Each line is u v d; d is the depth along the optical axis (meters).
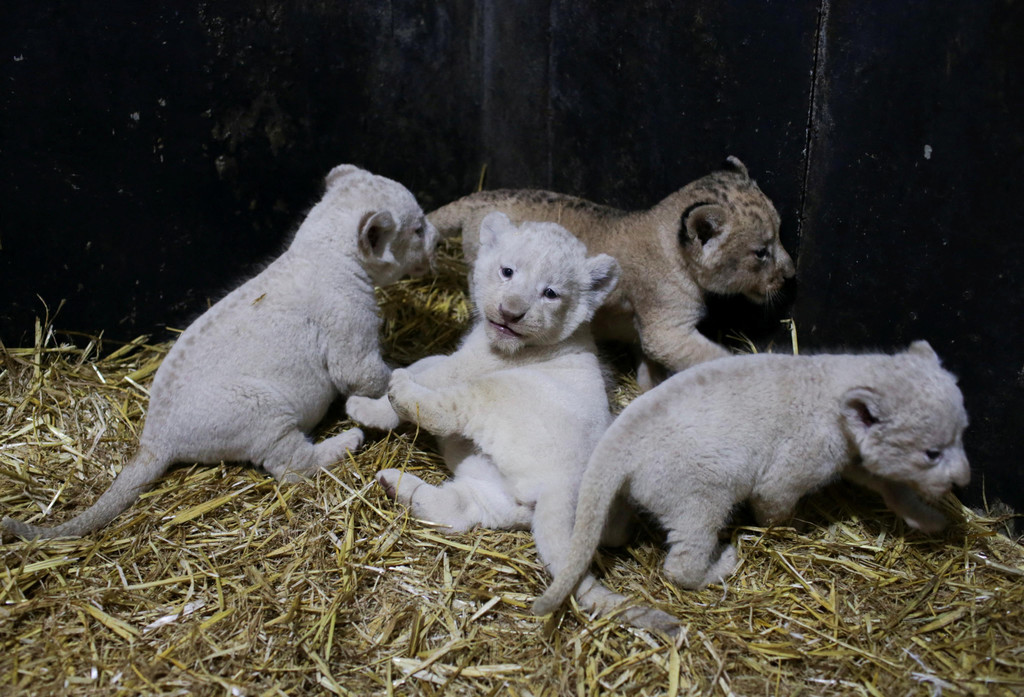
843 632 0.98
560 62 1.39
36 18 1.16
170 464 1.10
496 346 1.13
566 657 0.94
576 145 1.42
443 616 0.97
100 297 1.31
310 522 1.05
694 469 0.99
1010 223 1.00
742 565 1.05
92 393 1.24
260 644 0.92
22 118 1.19
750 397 1.01
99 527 1.04
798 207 1.21
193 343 1.11
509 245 1.11
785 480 1.03
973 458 1.11
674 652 0.94
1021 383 1.04
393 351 1.37
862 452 1.01
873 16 1.07
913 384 0.99
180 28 1.23
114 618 0.94
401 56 1.42
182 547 1.02
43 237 1.25
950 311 1.08
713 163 1.27
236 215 1.36
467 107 1.52
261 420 1.10
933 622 0.99
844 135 1.14
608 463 0.99
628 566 1.05
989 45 0.98
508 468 1.05
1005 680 0.93
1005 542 1.08
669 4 1.24
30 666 0.90
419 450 1.17
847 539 1.09
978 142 1.01
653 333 1.32
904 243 1.11
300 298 1.14
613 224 1.33
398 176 1.49
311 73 1.35
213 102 1.29
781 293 1.26
